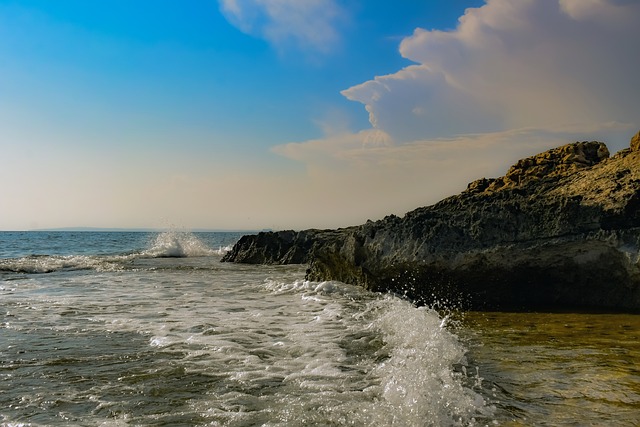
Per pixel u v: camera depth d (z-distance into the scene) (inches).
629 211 317.7
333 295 393.7
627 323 278.5
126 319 294.4
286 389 164.1
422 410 141.5
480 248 345.7
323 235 896.9
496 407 146.0
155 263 815.1
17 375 182.2
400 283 386.3
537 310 328.8
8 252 1248.8
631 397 154.4
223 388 166.1
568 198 345.1
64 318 299.0
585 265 331.9
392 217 438.3
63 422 139.6
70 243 1883.6
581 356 205.3
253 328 265.7
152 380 175.8
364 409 144.3
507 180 512.7
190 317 301.6
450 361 196.1
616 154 426.3
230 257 922.1
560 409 144.5
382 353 210.7
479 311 331.3
